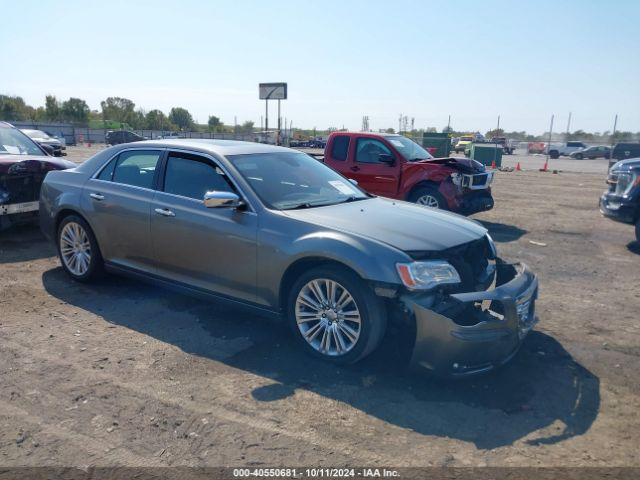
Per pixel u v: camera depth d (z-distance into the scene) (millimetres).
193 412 3387
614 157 28969
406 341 4285
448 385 3803
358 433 3199
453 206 9562
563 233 9883
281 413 3396
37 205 7559
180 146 5078
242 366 4031
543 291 6180
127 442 3062
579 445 3131
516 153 54812
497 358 3709
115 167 5500
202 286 4738
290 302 4195
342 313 3953
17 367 3938
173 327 4750
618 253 8273
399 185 10000
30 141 8555
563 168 30922
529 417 3422
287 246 4105
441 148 25906
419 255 3818
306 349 4176
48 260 6844
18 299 5371
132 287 5805
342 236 3932
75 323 4793
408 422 3328
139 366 3996
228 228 4430
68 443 3043
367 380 3844
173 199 4867
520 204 13898
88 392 3605
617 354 4414
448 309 3652
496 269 4621
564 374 4031
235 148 5055
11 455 2928
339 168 10578
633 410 3539
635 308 5617
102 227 5418
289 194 4676
